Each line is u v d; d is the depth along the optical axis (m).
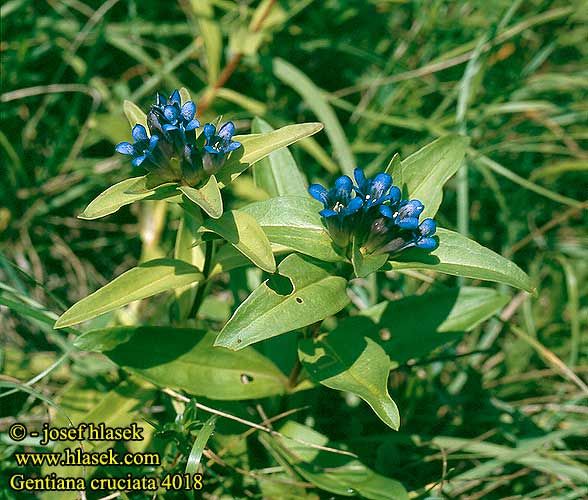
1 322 0.70
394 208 0.58
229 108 0.78
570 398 0.70
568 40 0.81
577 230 0.78
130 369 0.61
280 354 0.67
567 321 0.74
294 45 0.80
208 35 0.74
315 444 0.63
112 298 0.60
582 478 0.64
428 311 0.65
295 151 0.76
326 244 0.59
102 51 0.79
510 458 0.65
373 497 0.61
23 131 0.76
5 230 0.74
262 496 0.63
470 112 0.77
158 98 0.59
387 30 0.82
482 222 0.78
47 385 0.67
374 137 0.79
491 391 0.70
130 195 0.59
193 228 0.66
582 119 0.77
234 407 0.64
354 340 0.61
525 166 0.79
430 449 0.67
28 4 0.77
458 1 0.81
